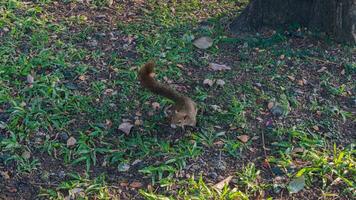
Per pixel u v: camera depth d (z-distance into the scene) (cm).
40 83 434
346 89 439
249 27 479
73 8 494
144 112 422
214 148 407
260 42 469
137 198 386
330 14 465
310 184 391
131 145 407
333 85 441
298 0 471
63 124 414
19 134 409
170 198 383
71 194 386
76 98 427
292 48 465
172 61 454
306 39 470
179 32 478
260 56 459
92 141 408
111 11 494
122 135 411
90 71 445
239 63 455
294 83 441
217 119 419
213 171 397
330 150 406
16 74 439
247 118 421
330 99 434
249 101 429
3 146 404
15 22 475
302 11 473
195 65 453
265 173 397
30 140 408
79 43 465
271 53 462
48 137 409
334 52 462
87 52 458
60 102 425
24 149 404
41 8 489
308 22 474
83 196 385
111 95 431
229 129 415
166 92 411
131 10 496
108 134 412
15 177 394
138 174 395
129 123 415
